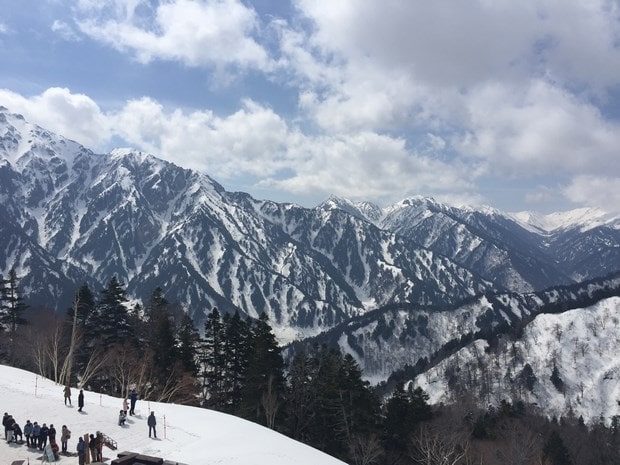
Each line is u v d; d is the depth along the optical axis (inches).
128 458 1240.2
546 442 2566.4
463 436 2361.0
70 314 2770.7
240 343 2694.4
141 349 2711.6
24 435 1466.5
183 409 1937.7
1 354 2834.6
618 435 3567.9
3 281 2967.5
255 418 2306.8
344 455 2116.1
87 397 1963.6
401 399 2374.5
